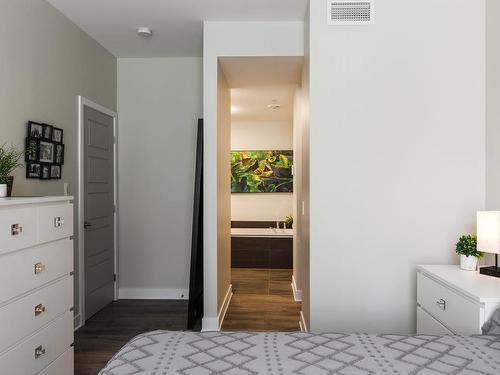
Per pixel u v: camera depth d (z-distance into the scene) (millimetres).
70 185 3316
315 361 1241
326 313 2693
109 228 4121
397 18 2672
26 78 2703
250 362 1233
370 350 1331
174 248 4336
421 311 2412
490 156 2572
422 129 2664
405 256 2670
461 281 2031
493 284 1969
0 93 2439
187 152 4316
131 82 4328
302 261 3420
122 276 4355
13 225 1715
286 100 5168
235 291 4730
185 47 3994
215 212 3346
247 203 7031
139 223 4340
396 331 2674
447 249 2652
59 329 2113
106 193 4039
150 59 4320
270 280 5309
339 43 2689
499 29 2455
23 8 2666
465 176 2652
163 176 4332
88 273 3656
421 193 2664
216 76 3311
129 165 4336
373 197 2680
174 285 4348
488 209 2594
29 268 1841
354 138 2684
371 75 2678
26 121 2705
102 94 3959
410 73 2668
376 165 2678
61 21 3162
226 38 3303
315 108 2699
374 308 2680
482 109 2646
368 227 2680
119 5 3035
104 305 4023
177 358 1266
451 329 2002
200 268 3742
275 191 6988
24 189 2688
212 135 3324
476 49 2650
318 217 2697
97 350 2975
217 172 3365
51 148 2988
